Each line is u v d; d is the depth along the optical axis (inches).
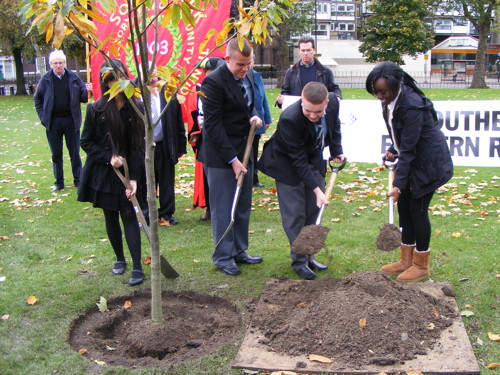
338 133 183.0
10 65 2228.1
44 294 172.9
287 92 283.4
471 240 207.8
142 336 143.1
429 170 163.9
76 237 231.1
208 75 178.1
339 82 1518.2
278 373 123.9
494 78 1871.3
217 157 182.5
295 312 148.7
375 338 132.2
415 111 159.6
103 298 167.6
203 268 192.4
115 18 281.1
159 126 238.5
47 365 132.1
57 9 113.0
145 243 221.5
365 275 156.6
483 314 149.6
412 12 1298.0
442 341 134.2
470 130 297.7
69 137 314.0
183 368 128.9
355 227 230.8
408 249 179.2
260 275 184.2
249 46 167.8
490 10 1224.8
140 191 182.4
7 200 297.0
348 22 2404.0
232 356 133.4
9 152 456.4
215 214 186.5
